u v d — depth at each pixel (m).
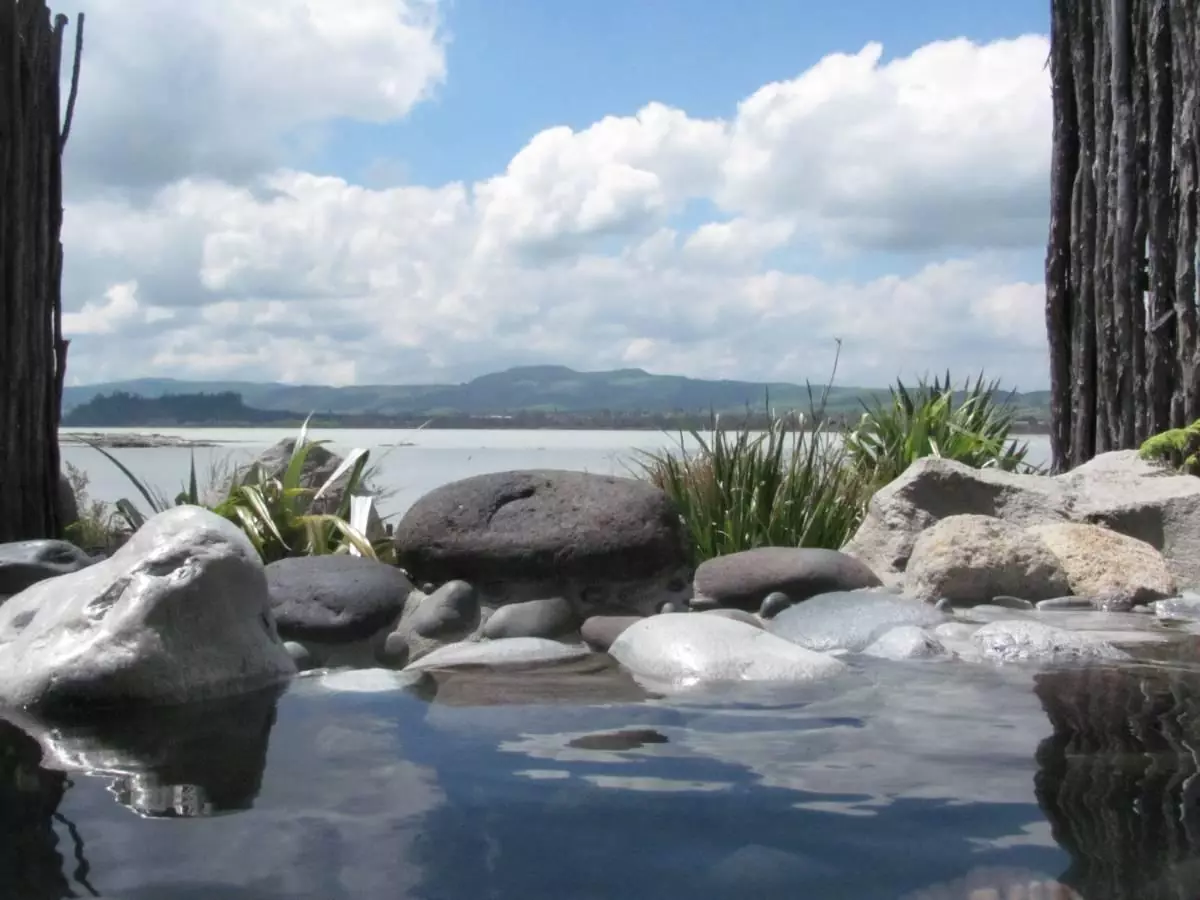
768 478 5.33
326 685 3.05
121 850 1.69
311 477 6.90
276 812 1.87
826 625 3.69
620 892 1.49
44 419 5.41
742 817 1.81
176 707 2.80
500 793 1.96
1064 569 4.48
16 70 5.18
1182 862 1.57
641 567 4.10
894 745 2.27
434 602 3.87
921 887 1.49
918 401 7.53
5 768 2.20
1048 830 1.72
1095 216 6.06
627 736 2.37
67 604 3.10
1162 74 5.73
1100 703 2.65
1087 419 6.13
